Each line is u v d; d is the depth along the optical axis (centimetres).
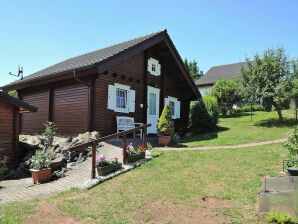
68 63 1811
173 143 1415
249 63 2059
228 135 1599
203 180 812
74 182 884
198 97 1948
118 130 1459
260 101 2078
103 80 1423
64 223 595
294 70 1958
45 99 1622
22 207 688
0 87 1847
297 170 691
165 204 668
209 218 589
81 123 1405
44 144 1327
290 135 907
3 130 1280
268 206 600
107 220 597
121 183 827
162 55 1794
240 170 888
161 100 1806
